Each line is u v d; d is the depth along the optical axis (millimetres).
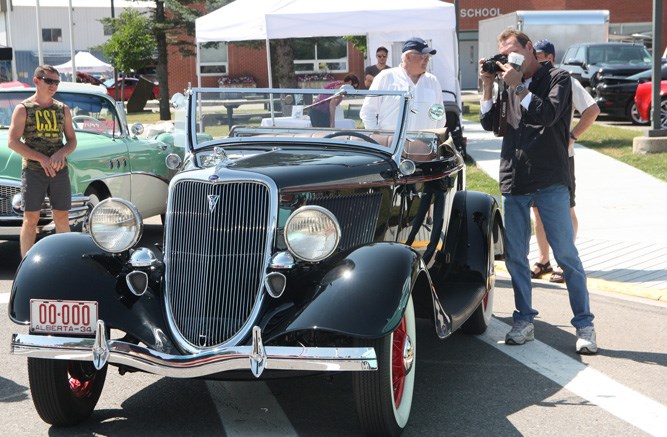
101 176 9297
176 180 4746
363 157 5352
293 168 4852
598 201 11773
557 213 5961
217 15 13102
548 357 5992
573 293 6086
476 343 6391
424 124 7859
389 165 5410
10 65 28281
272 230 4570
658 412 4895
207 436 4613
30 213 8148
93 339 4422
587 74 23109
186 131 5793
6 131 9625
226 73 40781
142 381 5582
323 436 4590
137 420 4871
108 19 36906
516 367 5781
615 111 22297
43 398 4605
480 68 5980
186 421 4848
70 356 4410
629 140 17906
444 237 6230
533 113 5734
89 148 9180
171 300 4664
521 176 5965
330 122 5773
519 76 5758
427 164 5887
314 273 4512
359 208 5109
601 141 17859
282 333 4250
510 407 5004
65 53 48875
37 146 8047
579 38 27328
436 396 5215
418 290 4871
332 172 4961
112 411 5023
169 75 40969
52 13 48344
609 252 9156
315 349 4168
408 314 4672
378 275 4383
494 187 13133
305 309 4305
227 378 4477
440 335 4785
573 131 7270
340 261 4520
